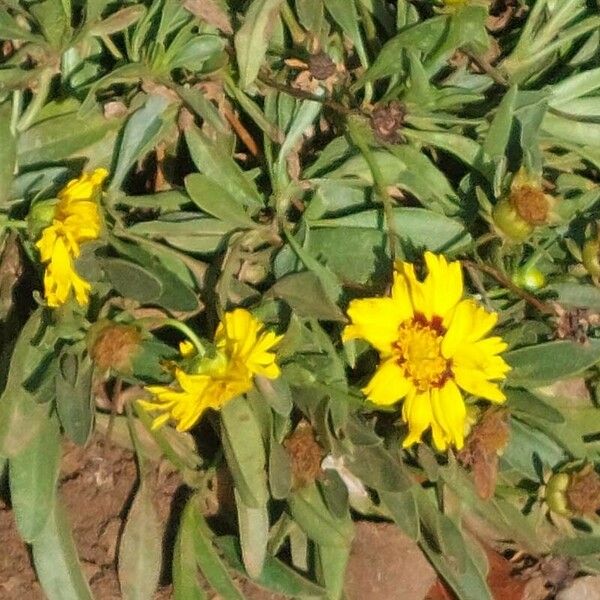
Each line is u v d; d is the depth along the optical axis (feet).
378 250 0.96
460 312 0.87
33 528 0.89
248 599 0.96
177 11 0.96
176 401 0.86
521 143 0.97
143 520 0.94
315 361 0.92
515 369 0.96
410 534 0.92
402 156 0.98
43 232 0.86
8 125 0.92
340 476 0.94
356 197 0.98
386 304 0.87
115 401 0.91
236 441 0.90
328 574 0.94
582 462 0.98
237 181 0.97
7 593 0.94
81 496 0.97
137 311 0.95
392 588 0.97
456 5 0.95
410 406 0.87
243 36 0.95
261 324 0.89
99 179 0.87
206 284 0.96
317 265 0.93
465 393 0.92
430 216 0.97
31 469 0.91
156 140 0.95
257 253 0.97
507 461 0.98
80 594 0.92
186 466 0.97
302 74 0.98
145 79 0.94
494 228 0.93
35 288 0.98
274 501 0.98
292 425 0.95
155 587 0.93
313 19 0.99
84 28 0.92
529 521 0.99
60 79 0.98
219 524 0.98
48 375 0.90
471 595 0.95
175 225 0.94
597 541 0.98
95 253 0.91
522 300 0.97
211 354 0.86
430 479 0.94
